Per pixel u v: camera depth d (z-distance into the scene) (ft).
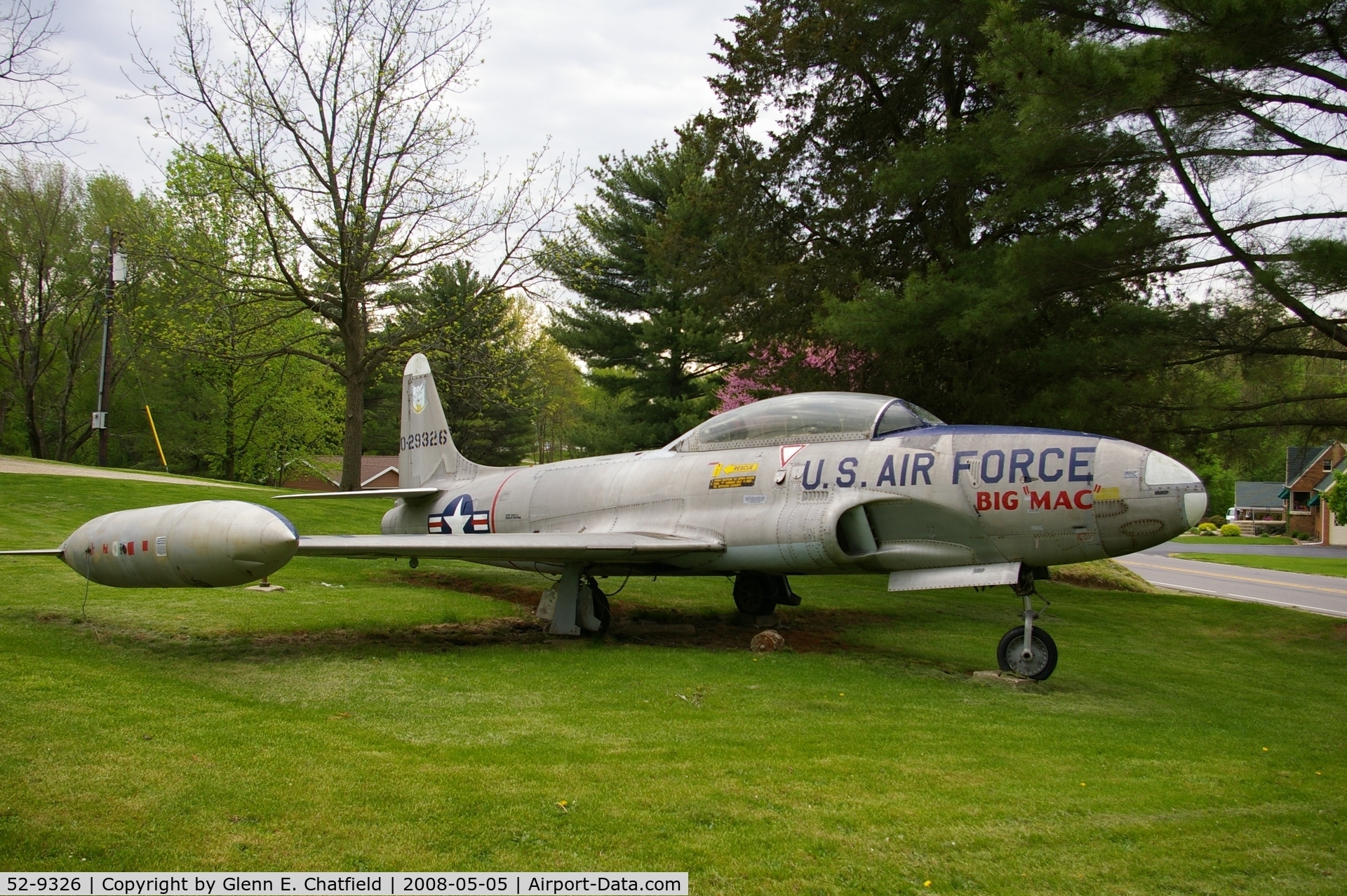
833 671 26.71
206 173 62.80
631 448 124.57
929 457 28.12
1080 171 38.11
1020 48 34.04
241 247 72.02
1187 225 38.91
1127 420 43.14
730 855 12.64
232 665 24.18
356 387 66.95
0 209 116.67
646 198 117.80
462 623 34.12
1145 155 37.83
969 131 44.39
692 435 34.35
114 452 155.43
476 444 159.53
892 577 28.86
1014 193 39.22
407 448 47.14
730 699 22.27
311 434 138.00
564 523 36.58
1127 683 27.99
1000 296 39.27
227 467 145.38
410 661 25.81
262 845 12.13
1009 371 46.70
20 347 131.34
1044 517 26.17
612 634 33.63
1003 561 27.20
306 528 57.77
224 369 126.31
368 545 28.27
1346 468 124.77
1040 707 23.32
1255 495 213.05
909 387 53.21
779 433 31.96
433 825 13.05
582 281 78.79
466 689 22.33
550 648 29.35
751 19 57.00
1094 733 20.74
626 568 34.65
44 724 16.26
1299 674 32.19
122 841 11.98
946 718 21.24
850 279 55.21
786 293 57.41
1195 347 40.88
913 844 13.29
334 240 65.36
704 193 61.82
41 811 12.63
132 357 125.29
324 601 35.53
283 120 61.46
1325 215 36.94
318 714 18.97
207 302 66.33
